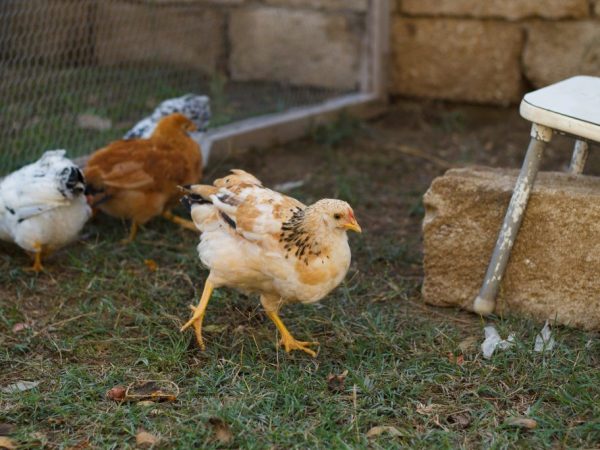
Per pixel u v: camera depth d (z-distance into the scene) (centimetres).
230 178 153
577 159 173
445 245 167
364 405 140
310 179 230
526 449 130
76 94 238
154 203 189
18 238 176
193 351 154
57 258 186
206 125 216
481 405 140
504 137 262
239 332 160
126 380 146
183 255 185
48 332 159
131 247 189
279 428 133
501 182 166
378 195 224
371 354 153
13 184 175
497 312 165
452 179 166
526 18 261
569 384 142
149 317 162
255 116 257
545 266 161
